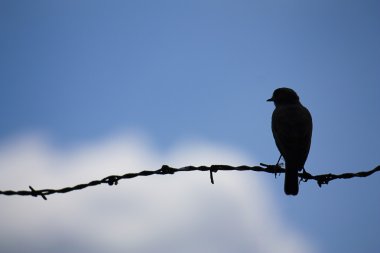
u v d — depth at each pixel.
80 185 8.45
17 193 8.12
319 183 9.91
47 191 8.27
